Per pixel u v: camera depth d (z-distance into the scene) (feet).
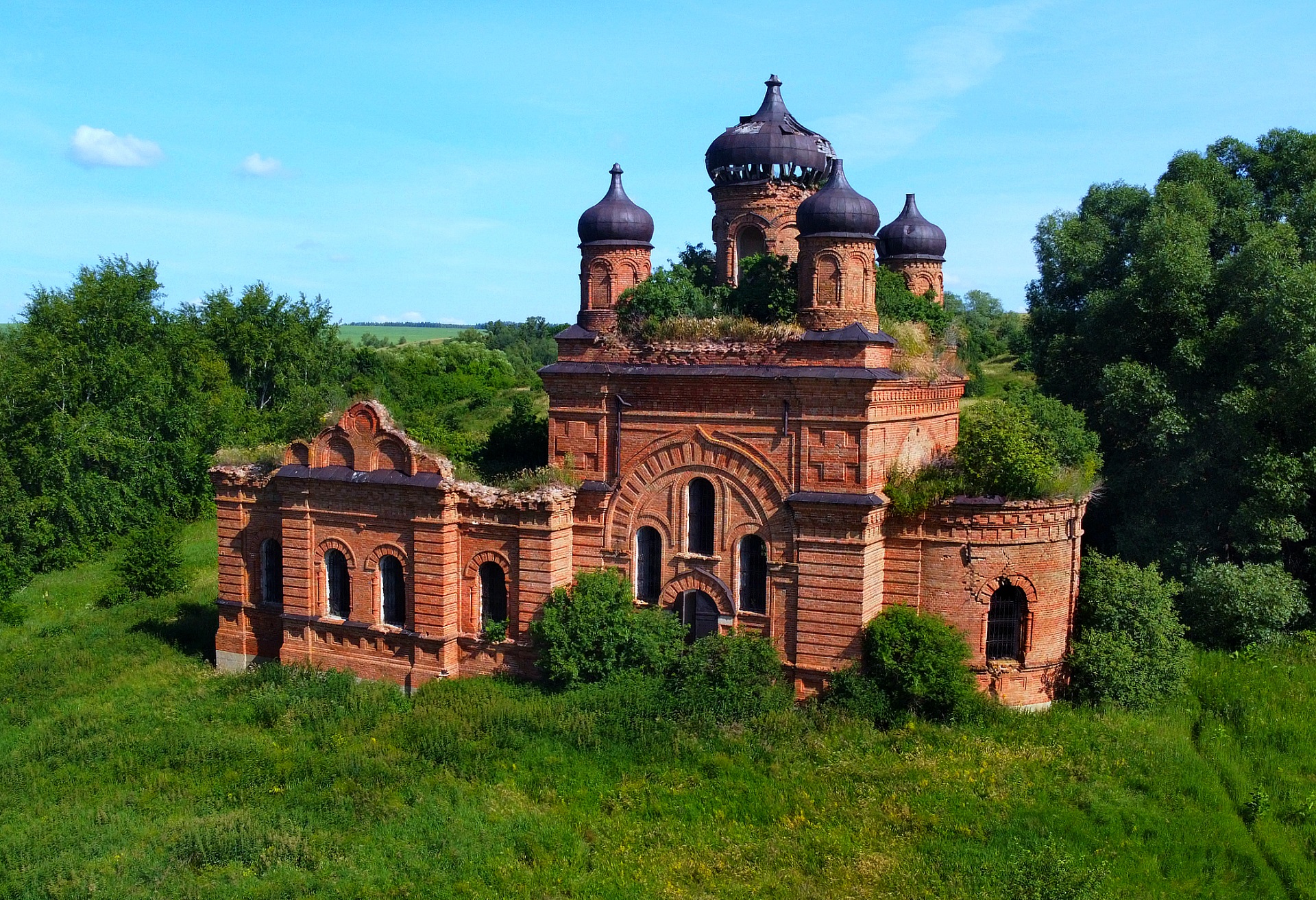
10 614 149.79
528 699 97.09
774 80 122.01
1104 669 94.68
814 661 94.43
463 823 78.07
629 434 100.68
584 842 75.87
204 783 87.30
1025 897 67.56
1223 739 91.66
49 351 186.50
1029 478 91.91
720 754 85.97
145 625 136.77
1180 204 135.85
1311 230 130.21
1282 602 108.27
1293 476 112.78
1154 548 122.01
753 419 94.79
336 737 93.71
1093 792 80.74
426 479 102.83
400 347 329.72
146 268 215.92
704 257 130.00
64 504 175.94
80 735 98.02
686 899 68.64
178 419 200.64
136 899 69.26
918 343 103.04
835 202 92.27
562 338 102.99
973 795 79.92
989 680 94.17
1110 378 127.65
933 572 94.43
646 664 97.50
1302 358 110.22
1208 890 71.51
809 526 93.20
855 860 72.49
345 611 111.14
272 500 115.65
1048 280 153.58
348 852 75.00
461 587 105.19
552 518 99.66
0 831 79.61
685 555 99.09
